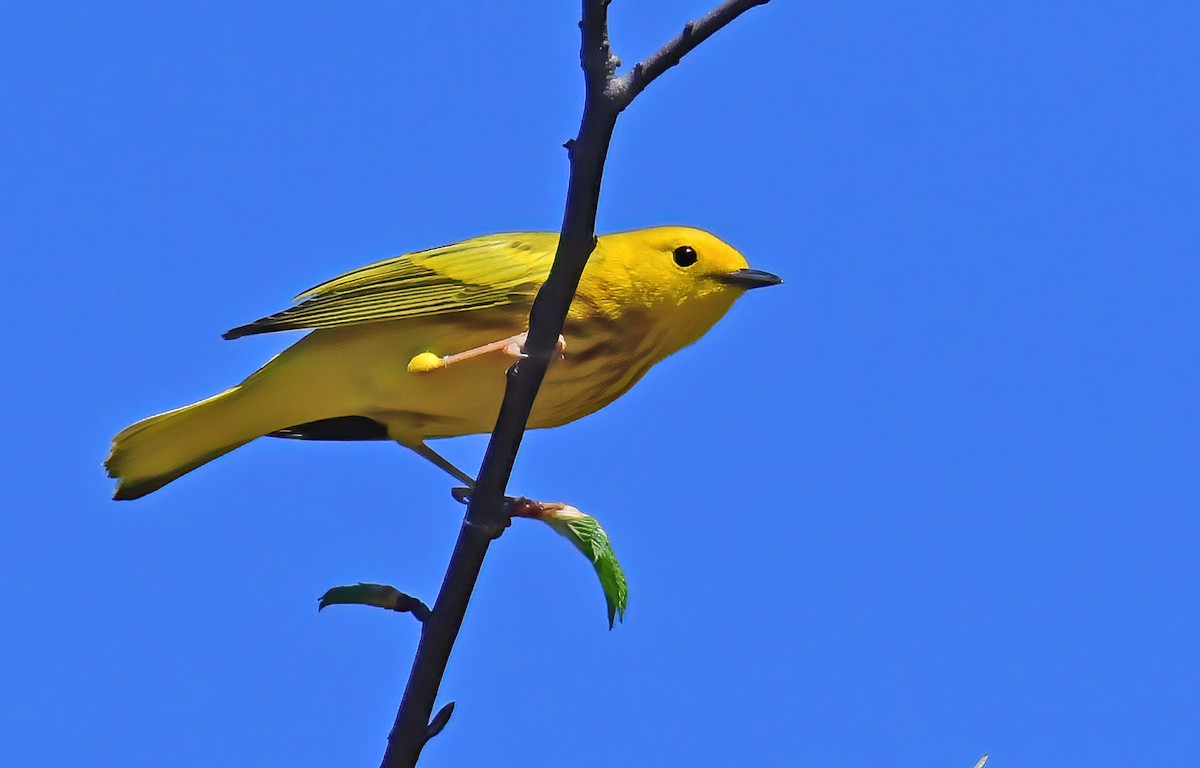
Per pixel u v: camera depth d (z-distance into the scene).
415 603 8.25
